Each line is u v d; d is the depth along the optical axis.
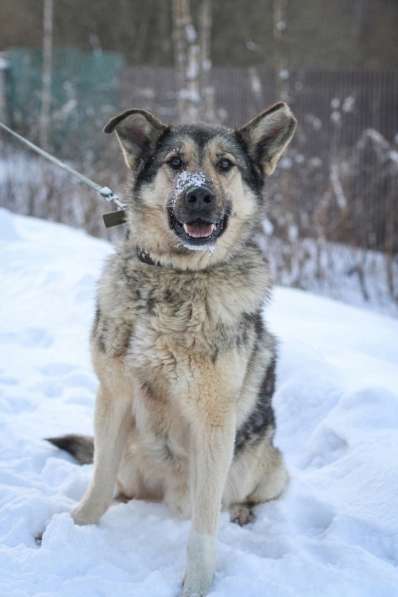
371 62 22.83
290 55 21.66
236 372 3.53
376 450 4.50
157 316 3.53
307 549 3.67
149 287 3.62
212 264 3.68
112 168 11.88
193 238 3.57
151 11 24.59
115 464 3.79
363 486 4.22
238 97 14.11
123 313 3.61
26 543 3.57
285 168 11.30
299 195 11.52
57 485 4.20
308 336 6.57
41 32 24.98
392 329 7.33
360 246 11.55
